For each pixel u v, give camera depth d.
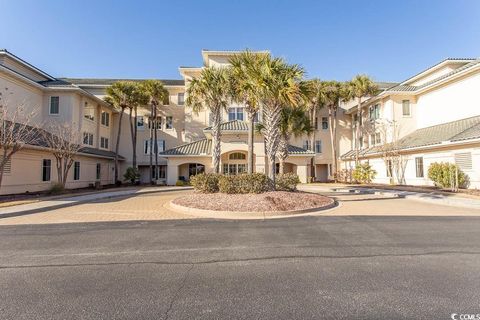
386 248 6.48
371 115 34.22
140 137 35.88
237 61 14.91
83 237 7.66
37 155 21.34
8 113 18.34
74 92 26.58
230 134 28.05
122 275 4.93
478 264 5.39
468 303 3.84
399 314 3.56
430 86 27.39
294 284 4.50
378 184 29.39
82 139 27.67
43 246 6.79
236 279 4.72
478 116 23.11
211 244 6.89
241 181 14.32
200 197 13.62
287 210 11.24
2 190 18.36
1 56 23.58
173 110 36.16
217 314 3.60
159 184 31.55
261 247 6.61
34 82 24.23
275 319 3.47
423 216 10.73
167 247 6.65
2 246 6.80
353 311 3.65
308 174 35.44
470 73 23.86
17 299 4.02
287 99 13.38
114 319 3.49
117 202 15.42
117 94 30.20
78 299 4.02
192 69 34.56
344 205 13.85
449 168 20.00
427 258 5.76
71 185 25.19
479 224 9.21
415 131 29.56
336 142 38.19
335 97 33.53
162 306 3.81
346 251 6.27
